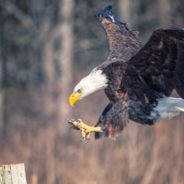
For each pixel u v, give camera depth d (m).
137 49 12.88
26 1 36.34
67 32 33.06
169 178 16.31
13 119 26.53
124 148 16.81
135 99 12.32
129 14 32.78
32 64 35.41
